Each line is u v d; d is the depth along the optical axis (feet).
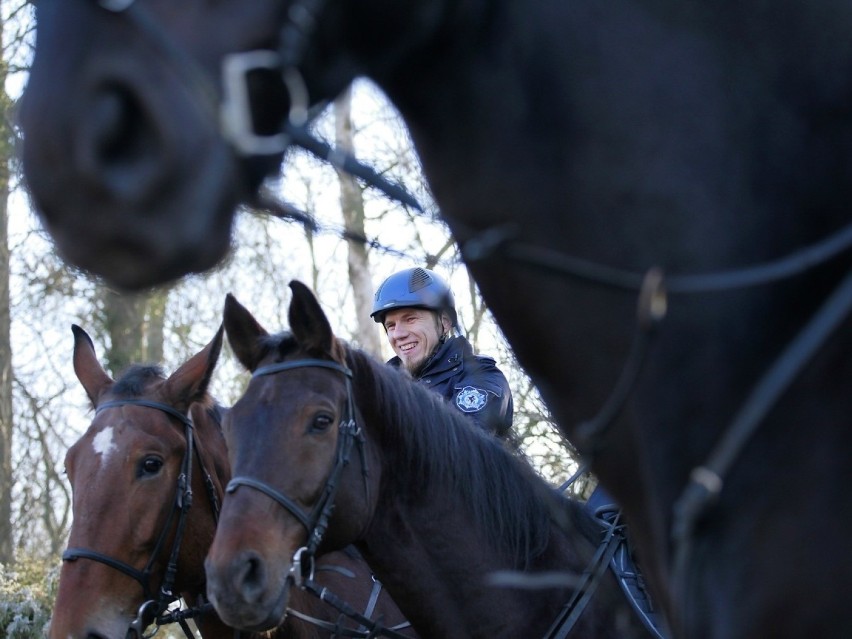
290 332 12.47
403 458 11.98
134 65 4.17
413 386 12.44
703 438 5.09
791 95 5.11
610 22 5.13
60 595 13.26
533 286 5.35
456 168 5.24
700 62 5.13
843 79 5.08
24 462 49.01
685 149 5.06
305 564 11.42
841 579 4.82
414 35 4.79
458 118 5.14
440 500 11.91
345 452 11.71
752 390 5.05
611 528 12.30
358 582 14.52
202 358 14.89
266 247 43.65
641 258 5.06
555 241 5.17
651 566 5.46
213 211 4.25
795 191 5.07
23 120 4.19
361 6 4.69
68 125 4.12
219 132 4.29
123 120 4.19
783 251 5.06
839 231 5.00
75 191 4.11
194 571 14.38
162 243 4.14
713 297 5.07
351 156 4.80
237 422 11.85
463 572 11.79
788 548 4.89
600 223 5.09
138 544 13.60
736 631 4.92
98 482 13.66
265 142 4.35
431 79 5.10
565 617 11.66
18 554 35.04
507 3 5.06
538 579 5.60
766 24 5.16
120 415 14.24
